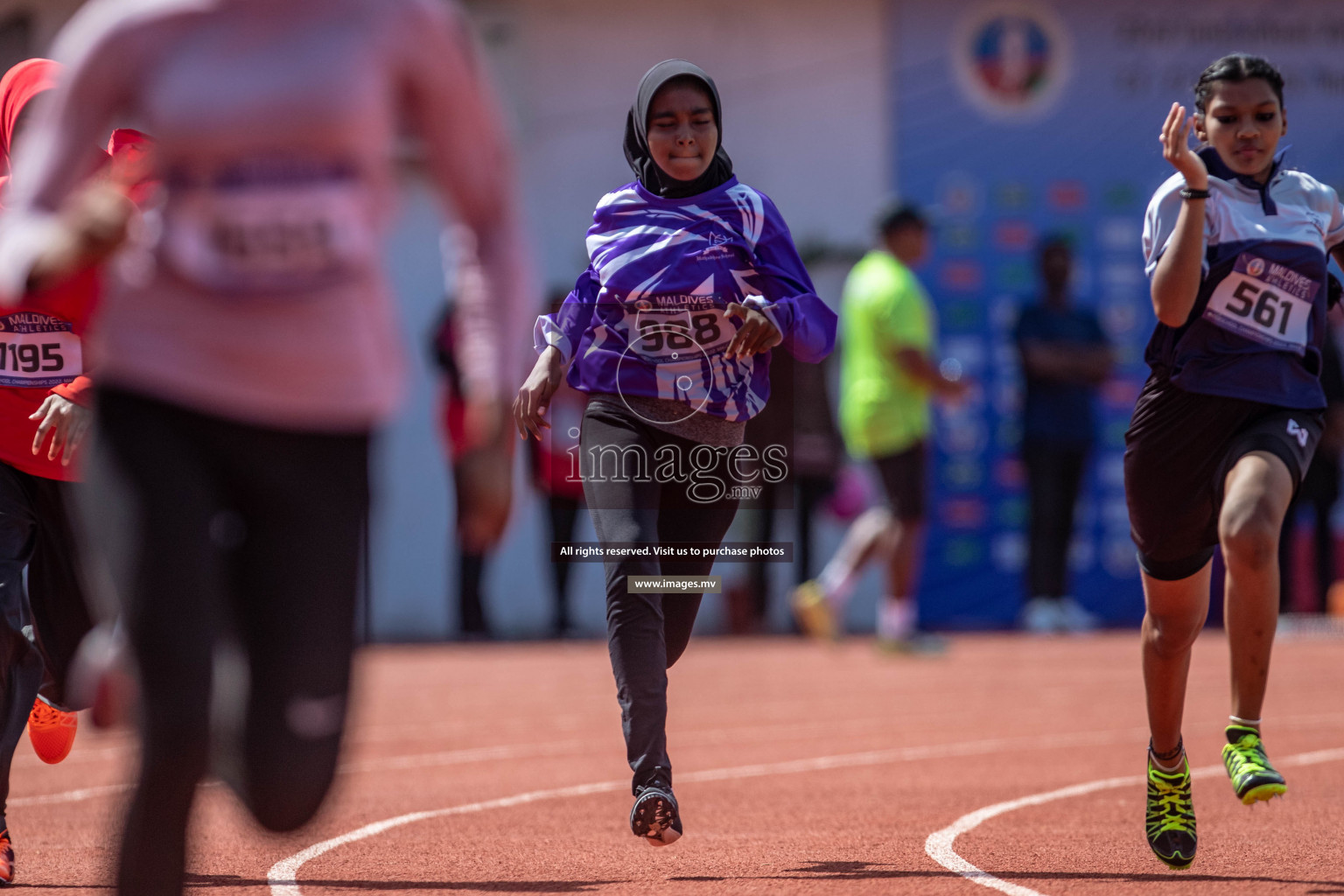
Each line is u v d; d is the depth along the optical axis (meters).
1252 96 14.61
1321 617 48.09
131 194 11.94
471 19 52.59
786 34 54.38
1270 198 14.73
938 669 37.28
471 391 9.37
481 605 48.56
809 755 23.67
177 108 9.01
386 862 15.48
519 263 9.67
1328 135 55.72
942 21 54.78
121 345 9.30
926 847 15.97
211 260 9.15
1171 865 14.38
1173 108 14.03
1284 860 15.11
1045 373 47.06
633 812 14.29
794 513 47.38
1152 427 14.73
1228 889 13.63
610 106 53.69
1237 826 17.16
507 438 9.32
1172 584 14.62
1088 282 55.03
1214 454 14.56
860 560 41.75
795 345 15.39
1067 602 49.62
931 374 38.06
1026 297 54.72
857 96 54.75
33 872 15.03
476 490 9.23
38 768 23.19
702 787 20.66
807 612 42.00
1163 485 14.69
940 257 54.41
